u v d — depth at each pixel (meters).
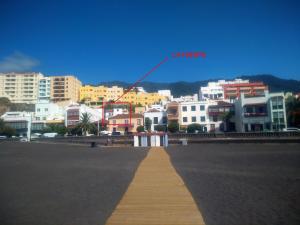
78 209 8.23
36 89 178.25
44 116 119.38
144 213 7.58
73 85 181.75
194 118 85.88
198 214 7.43
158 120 94.50
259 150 31.34
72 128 97.19
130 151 35.25
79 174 15.48
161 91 193.00
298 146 37.03
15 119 108.12
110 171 16.36
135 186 11.09
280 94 73.06
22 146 53.28
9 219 7.47
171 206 8.19
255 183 11.83
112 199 9.33
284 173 14.52
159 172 14.80
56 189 11.31
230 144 45.97
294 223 6.80
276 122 72.81
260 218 7.17
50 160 24.91
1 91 177.88
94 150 39.91
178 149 36.78
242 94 78.00
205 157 24.19
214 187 11.05
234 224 6.76
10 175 15.62
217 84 133.25
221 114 83.94
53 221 7.20
